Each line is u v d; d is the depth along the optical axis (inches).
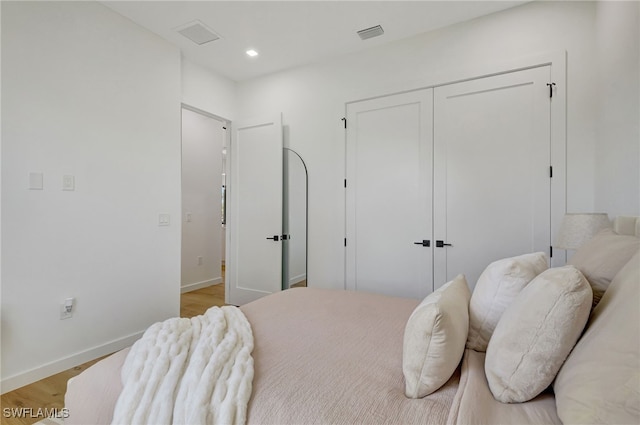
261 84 143.3
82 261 90.0
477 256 100.1
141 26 105.8
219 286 184.9
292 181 135.8
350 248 121.2
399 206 112.4
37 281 80.6
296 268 134.8
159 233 111.7
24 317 78.2
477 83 100.3
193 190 177.2
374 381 37.4
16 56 76.8
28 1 79.0
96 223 93.4
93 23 92.7
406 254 111.0
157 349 39.7
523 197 94.0
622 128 65.1
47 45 82.7
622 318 25.8
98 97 94.0
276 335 50.5
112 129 97.7
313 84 130.7
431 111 107.2
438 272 105.7
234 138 148.7
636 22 57.9
